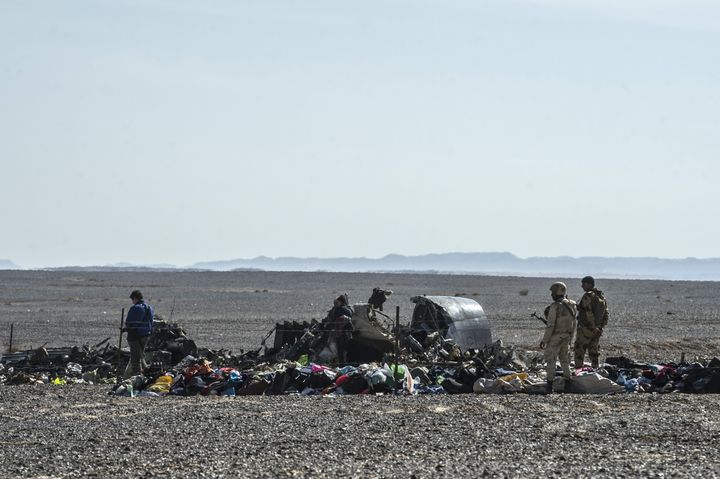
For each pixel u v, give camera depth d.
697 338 181.62
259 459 55.41
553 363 86.06
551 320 85.94
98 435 63.75
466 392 88.19
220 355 109.81
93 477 51.16
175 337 111.44
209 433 64.12
